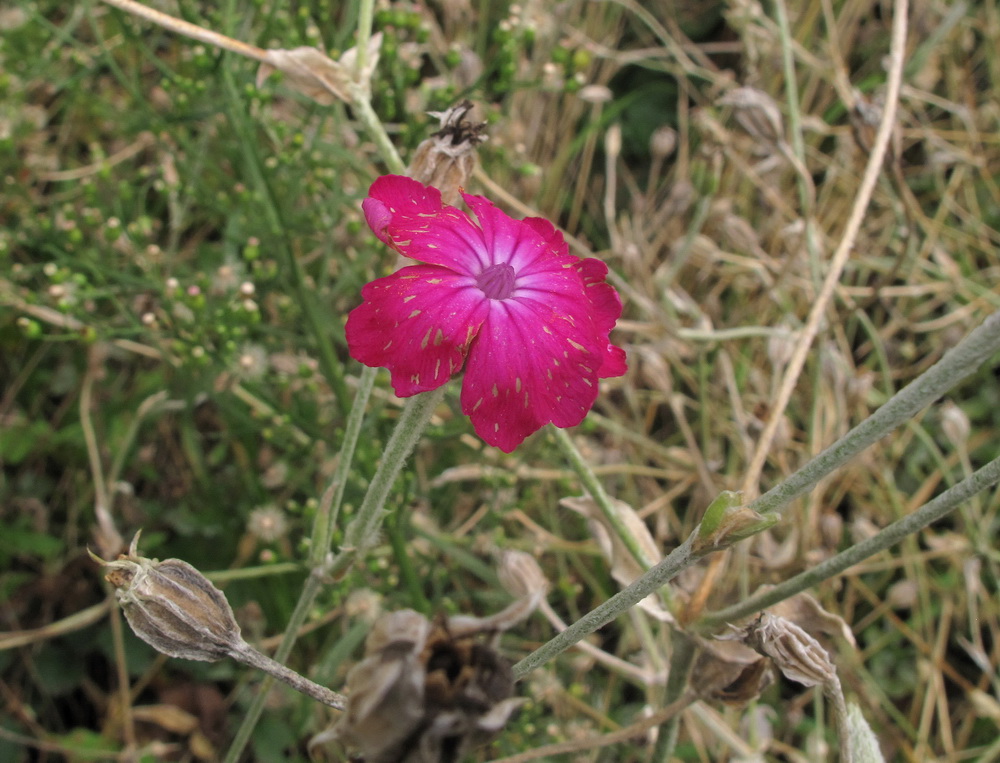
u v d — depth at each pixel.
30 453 0.17
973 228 0.21
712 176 0.15
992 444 0.19
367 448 0.14
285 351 0.17
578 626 0.08
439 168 0.09
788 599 0.10
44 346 0.17
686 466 0.17
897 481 0.19
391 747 0.06
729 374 0.16
